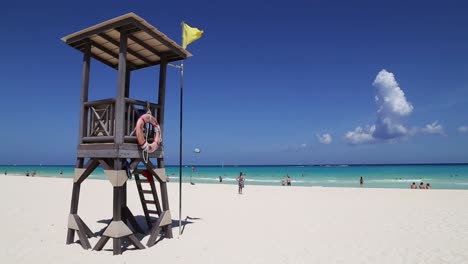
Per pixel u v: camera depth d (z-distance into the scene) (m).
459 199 18.67
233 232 9.60
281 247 7.91
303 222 11.25
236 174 77.00
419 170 91.38
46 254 7.14
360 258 7.04
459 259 6.97
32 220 11.07
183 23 10.07
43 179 36.59
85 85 8.34
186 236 9.04
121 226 7.27
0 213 12.31
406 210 14.21
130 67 10.32
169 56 9.48
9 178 38.41
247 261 6.80
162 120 8.91
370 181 50.06
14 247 7.68
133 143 7.87
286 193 23.02
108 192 21.94
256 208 14.85
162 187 8.66
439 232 9.63
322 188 27.91
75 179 8.12
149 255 7.16
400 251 7.58
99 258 6.89
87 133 8.16
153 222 10.50
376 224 10.90
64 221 10.99
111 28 7.71
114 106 7.70
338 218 12.11
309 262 6.76
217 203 16.80
